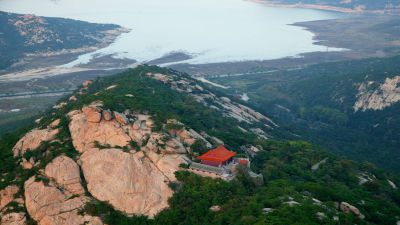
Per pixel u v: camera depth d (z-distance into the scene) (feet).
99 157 561.84
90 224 508.12
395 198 644.27
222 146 611.88
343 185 621.31
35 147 597.52
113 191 536.42
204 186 529.86
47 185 540.11
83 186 546.26
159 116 636.89
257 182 553.64
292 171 640.17
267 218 457.68
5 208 534.78
